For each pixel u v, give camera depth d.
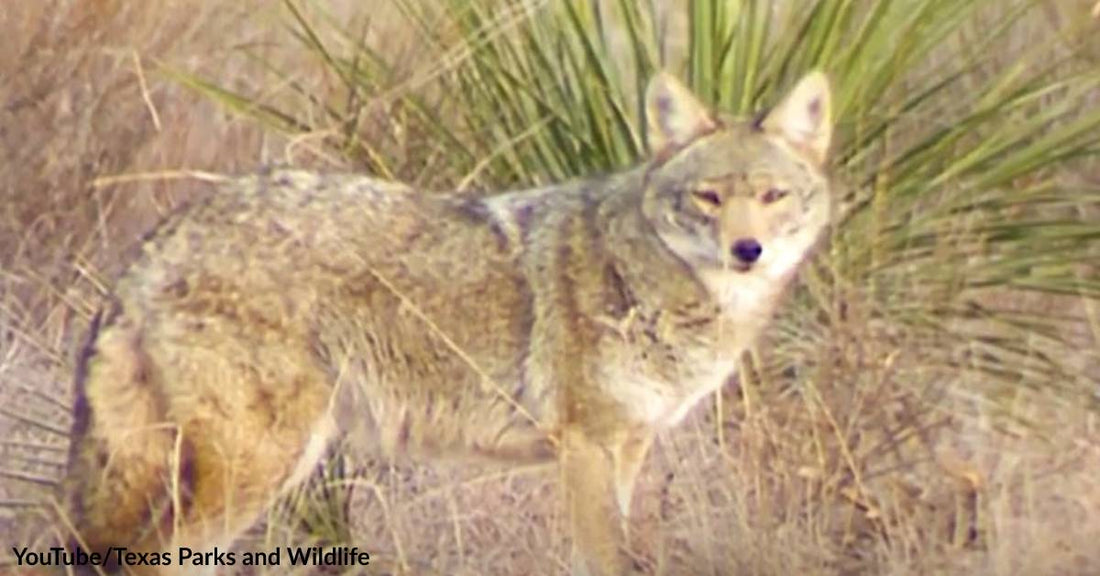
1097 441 12.55
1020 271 13.25
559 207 11.22
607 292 11.11
